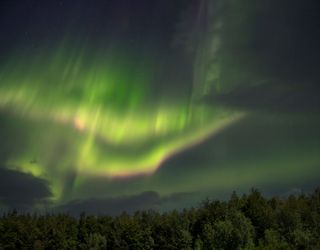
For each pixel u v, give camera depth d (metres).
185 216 128.25
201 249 103.56
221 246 100.81
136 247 122.75
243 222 105.44
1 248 121.94
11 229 125.31
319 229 111.75
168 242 119.88
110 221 137.50
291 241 99.75
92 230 132.75
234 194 133.12
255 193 134.12
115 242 124.88
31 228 126.69
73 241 127.25
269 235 97.19
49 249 125.69
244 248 96.12
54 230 127.56
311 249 99.75
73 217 141.62
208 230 105.12
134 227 126.56
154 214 137.38
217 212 123.31
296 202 129.88
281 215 114.31
